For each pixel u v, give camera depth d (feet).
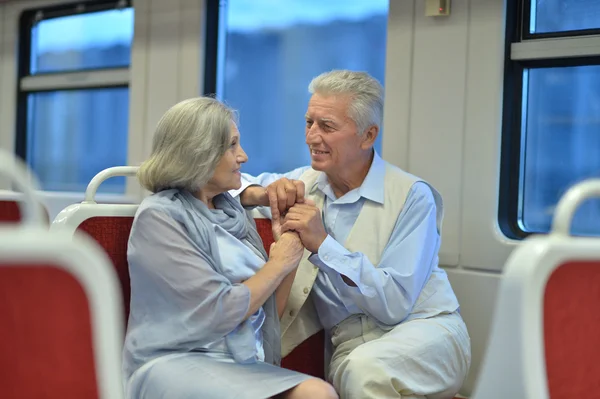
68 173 14.76
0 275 2.77
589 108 9.18
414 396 7.09
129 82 13.38
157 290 6.47
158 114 12.94
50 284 2.87
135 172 7.17
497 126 9.39
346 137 7.78
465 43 9.59
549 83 9.32
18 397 2.83
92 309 2.95
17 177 3.23
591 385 3.40
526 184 9.47
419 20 9.96
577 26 9.00
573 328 3.35
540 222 9.41
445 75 9.75
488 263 9.41
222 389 5.98
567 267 3.33
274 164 14.01
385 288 7.34
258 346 7.13
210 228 6.64
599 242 3.39
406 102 10.08
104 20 13.92
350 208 8.13
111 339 2.99
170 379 6.22
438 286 8.05
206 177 6.67
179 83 12.66
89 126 14.33
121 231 7.01
